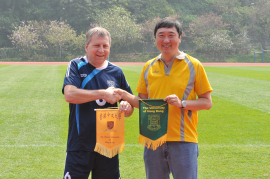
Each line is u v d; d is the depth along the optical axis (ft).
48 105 28.66
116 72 9.52
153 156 8.80
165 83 8.70
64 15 191.72
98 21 175.32
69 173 8.69
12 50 162.71
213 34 168.25
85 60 9.27
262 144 17.72
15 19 191.52
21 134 19.27
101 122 8.32
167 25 8.45
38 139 18.26
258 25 196.44
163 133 8.31
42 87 40.06
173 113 8.56
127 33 164.96
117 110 8.38
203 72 8.71
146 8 204.03
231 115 25.48
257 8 192.44
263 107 28.84
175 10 211.20
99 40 8.80
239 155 15.80
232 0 213.66
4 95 33.81
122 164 14.42
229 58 166.20
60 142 17.74
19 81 46.26
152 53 171.94
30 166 14.01
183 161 8.43
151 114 8.34
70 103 9.07
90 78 9.07
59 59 161.38
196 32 183.32
